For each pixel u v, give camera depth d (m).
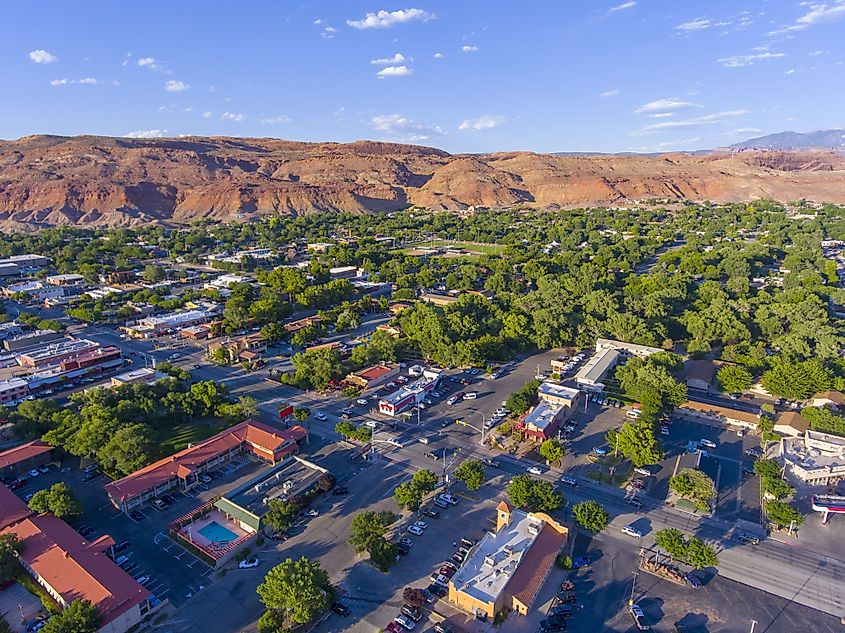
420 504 122.31
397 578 101.31
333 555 107.31
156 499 124.19
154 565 104.00
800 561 106.50
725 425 160.00
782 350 196.00
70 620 82.25
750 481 132.75
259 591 90.69
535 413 158.50
